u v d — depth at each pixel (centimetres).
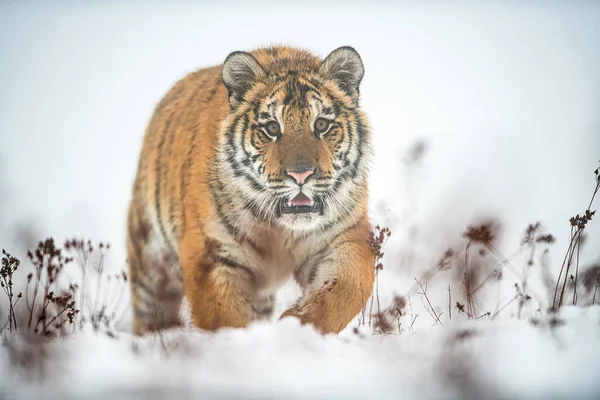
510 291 1205
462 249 1108
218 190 1045
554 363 755
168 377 741
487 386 716
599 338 807
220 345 807
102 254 1184
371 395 705
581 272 1084
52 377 748
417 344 808
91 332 887
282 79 1083
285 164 1027
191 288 1039
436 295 1080
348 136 1077
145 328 1247
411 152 1598
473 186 1727
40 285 1208
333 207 1045
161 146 1198
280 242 1073
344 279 1020
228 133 1070
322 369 760
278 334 819
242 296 1048
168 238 1164
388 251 1186
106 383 733
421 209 1497
